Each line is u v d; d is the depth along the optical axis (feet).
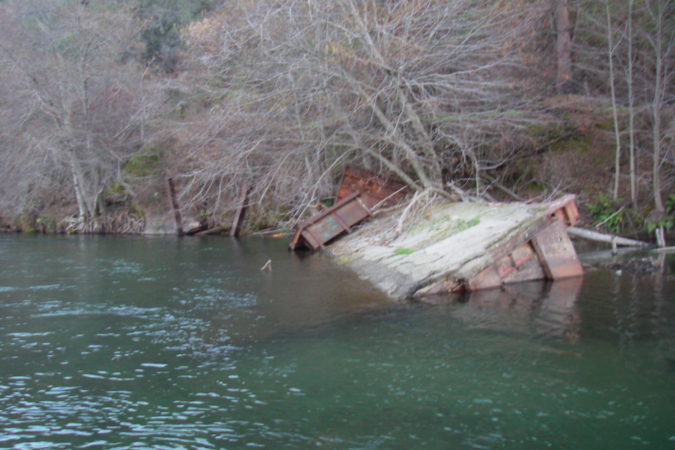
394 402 19.13
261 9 64.44
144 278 44.98
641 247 55.52
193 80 83.35
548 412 18.25
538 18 74.64
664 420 17.63
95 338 27.02
